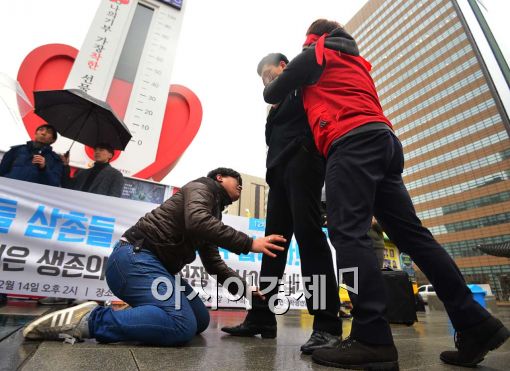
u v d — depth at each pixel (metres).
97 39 6.43
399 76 63.75
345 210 1.14
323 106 1.36
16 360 0.96
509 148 47.31
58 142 5.34
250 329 1.76
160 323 1.26
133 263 1.41
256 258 3.92
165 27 7.30
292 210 1.62
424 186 57.44
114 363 0.96
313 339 1.32
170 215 1.50
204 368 0.96
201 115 6.80
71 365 0.92
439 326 3.15
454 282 1.16
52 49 6.04
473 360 1.10
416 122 60.22
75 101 3.95
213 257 1.91
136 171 5.91
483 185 49.91
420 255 1.22
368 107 1.28
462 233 51.28
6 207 2.78
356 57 1.47
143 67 6.70
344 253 1.10
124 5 6.98
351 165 1.18
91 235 3.00
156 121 6.39
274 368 1.00
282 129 1.82
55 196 2.98
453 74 55.16
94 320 1.28
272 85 1.50
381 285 1.07
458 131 53.56
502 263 46.53
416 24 61.50
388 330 1.03
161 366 0.96
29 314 2.05
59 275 2.80
